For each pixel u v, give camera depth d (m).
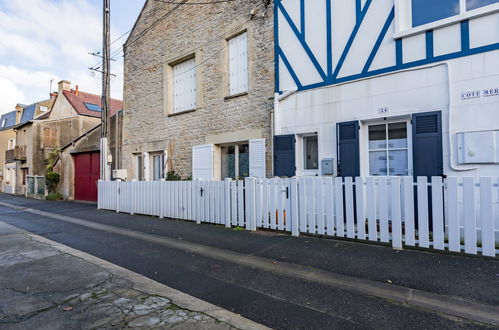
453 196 3.99
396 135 5.73
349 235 4.82
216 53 8.83
